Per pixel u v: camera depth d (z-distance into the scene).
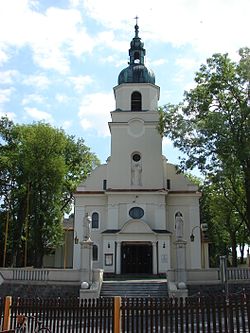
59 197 47.34
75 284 30.44
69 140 54.34
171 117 36.66
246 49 34.00
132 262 41.84
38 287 30.59
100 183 45.31
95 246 43.16
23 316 15.45
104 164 45.91
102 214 44.16
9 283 30.86
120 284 31.30
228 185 38.28
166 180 45.44
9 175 47.41
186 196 44.53
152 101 47.28
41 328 15.44
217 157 33.22
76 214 44.19
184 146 35.06
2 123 49.44
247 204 32.78
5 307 16.52
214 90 34.47
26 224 44.47
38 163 45.53
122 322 15.27
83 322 16.08
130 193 43.66
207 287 29.98
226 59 34.53
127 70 48.03
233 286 29.81
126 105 47.00
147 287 30.88
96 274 30.86
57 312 16.03
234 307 14.48
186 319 14.70
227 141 31.45
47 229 46.69
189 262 42.53
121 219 43.28
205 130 32.78
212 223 60.03
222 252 64.88
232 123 32.47
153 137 45.75
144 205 43.56
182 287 29.00
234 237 50.56
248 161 32.22
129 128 46.06
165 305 14.98
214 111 34.19
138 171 44.88
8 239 47.84
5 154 47.16
